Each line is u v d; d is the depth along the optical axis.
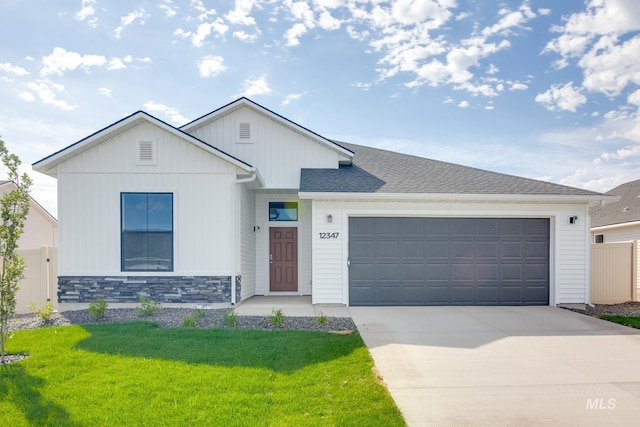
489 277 12.13
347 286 11.87
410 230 12.09
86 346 7.11
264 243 14.66
